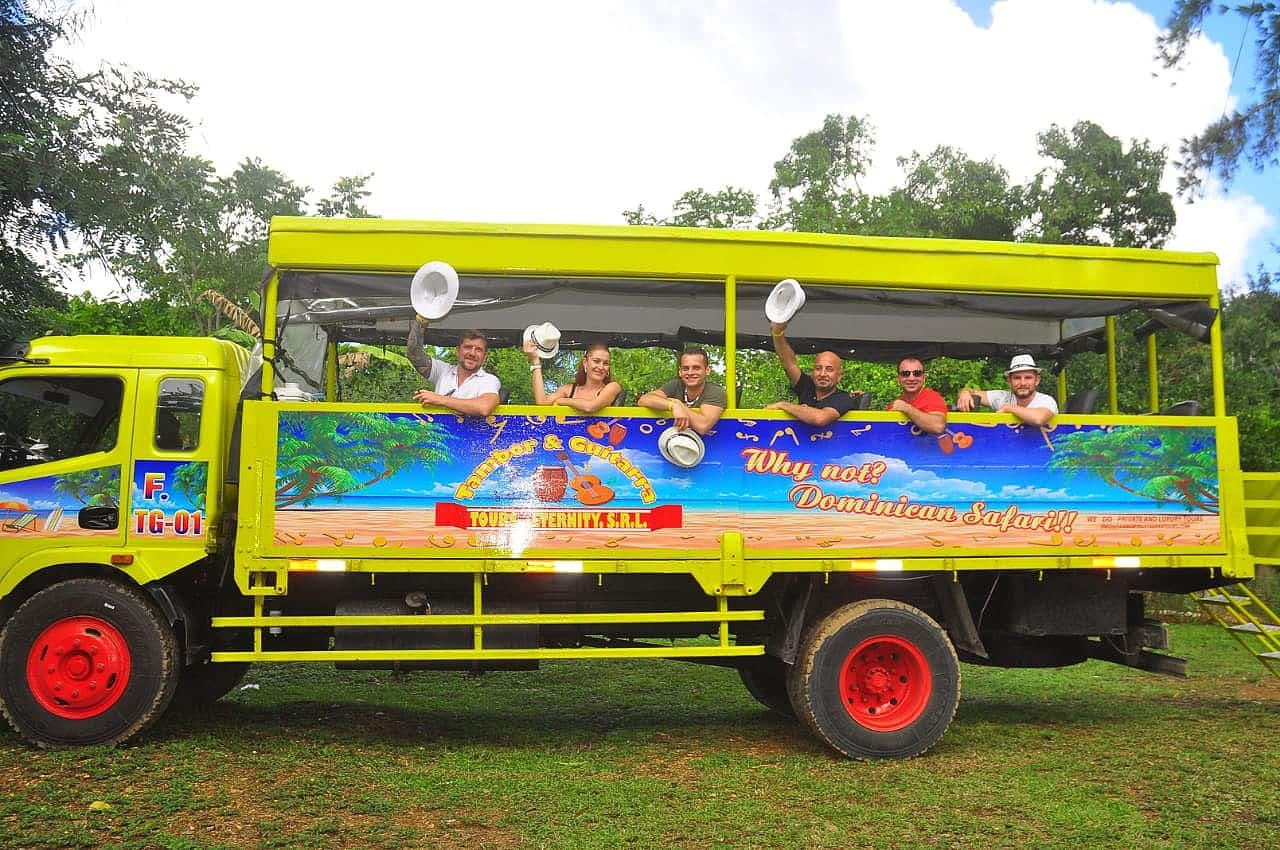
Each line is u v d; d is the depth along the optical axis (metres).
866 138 19.48
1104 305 7.06
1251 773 6.03
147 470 6.20
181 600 6.23
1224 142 17.66
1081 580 6.89
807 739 6.84
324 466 6.05
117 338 6.43
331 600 6.62
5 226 10.38
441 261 6.17
